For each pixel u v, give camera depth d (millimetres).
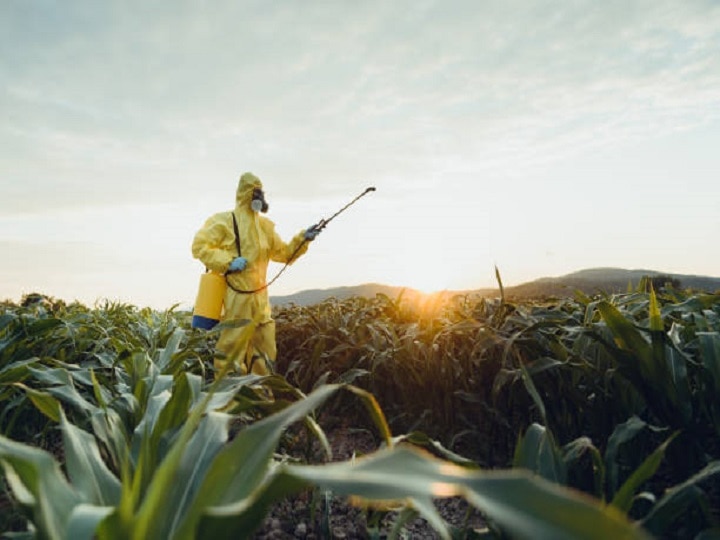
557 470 1319
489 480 605
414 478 644
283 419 1003
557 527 542
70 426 1195
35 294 6246
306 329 5156
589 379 2156
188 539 880
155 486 873
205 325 4262
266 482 771
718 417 1810
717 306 2748
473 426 2916
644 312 3096
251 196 4562
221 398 1607
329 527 1906
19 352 2803
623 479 1963
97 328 3367
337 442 3457
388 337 3736
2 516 1812
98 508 802
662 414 1885
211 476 919
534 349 2486
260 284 4512
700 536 1190
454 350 3271
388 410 3561
